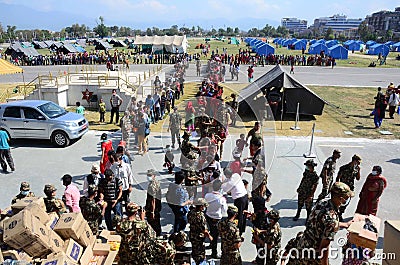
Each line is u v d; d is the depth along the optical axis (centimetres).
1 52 5803
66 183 725
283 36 19262
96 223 644
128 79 2150
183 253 586
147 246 540
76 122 1329
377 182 730
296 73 3728
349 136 1479
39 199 621
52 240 497
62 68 3938
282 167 1112
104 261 529
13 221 488
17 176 1035
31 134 1308
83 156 1212
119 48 7612
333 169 792
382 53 5616
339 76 3531
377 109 1599
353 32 17475
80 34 17800
